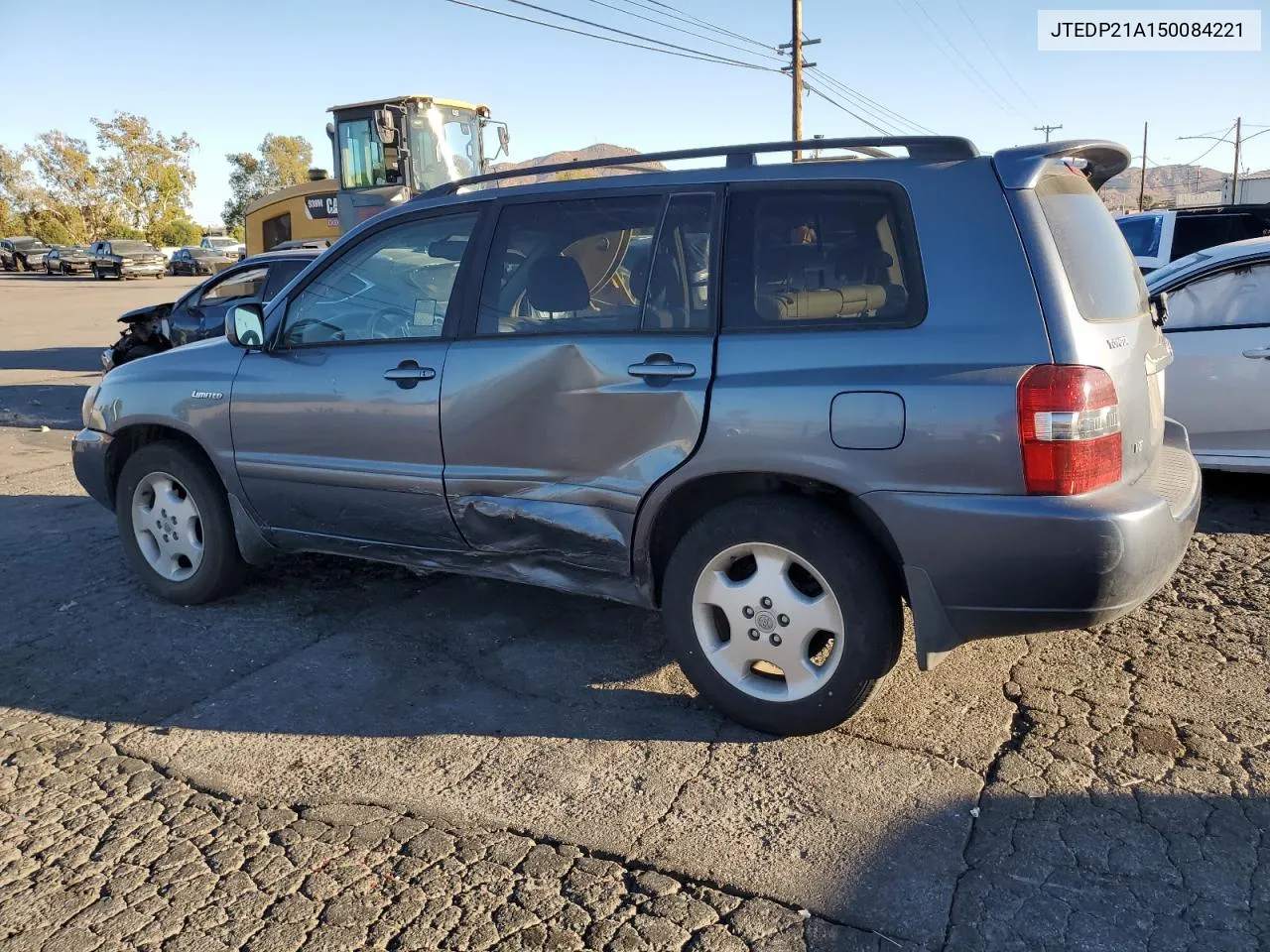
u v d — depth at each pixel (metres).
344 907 2.75
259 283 9.63
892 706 3.71
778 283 3.38
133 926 2.70
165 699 4.01
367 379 4.14
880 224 3.26
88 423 5.21
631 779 3.31
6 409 11.97
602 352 3.59
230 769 3.48
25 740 3.72
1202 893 2.66
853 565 3.26
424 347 4.05
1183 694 3.71
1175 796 3.08
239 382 4.53
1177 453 3.97
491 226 3.98
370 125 13.73
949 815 3.04
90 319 24.59
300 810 3.23
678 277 3.54
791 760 3.39
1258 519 5.77
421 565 4.33
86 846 3.07
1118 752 3.34
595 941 2.58
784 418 3.23
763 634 3.47
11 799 3.34
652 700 3.87
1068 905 2.64
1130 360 3.28
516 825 3.09
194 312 9.72
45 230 74.94
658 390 3.46
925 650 3.23
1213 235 10.23
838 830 2.99
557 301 3.78
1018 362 2.98
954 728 3.53
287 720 3.81
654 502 3.54
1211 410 5.93
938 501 3.05
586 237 3.76
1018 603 3.06
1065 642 4.20
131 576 5.49
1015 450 2.96
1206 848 2.84
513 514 3.85
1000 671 3.95
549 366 3.70
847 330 3.23
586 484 3.67
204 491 4.76
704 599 3.57
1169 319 6.08
